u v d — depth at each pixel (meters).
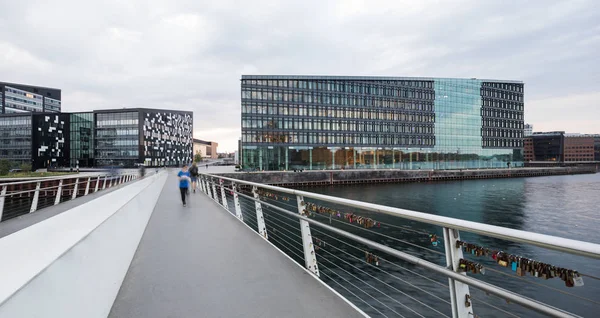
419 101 80.44
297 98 67.38
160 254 4.42
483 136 89.19
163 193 15.59
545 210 39.41
